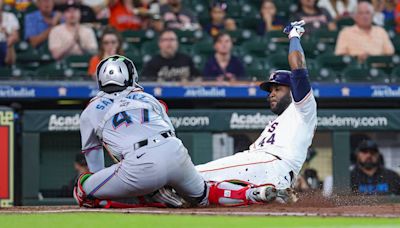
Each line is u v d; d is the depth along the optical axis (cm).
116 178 2678
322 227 1966
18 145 4800
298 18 5969
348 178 4891
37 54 5516
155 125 2703
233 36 5772
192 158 4844
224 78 5359
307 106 2889
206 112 4856
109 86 2773
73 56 5431
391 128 4925
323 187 4781
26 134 4753
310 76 5544
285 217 2258
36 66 5503
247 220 2167
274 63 5603
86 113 2755
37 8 5588
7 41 5503
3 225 2089
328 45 5794
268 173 2858
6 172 4625
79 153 4822
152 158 2644
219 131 4866
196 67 5422
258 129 4891
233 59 5456
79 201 2791
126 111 2716
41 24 5578
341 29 5906
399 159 4944
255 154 2905
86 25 5697
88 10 5725
